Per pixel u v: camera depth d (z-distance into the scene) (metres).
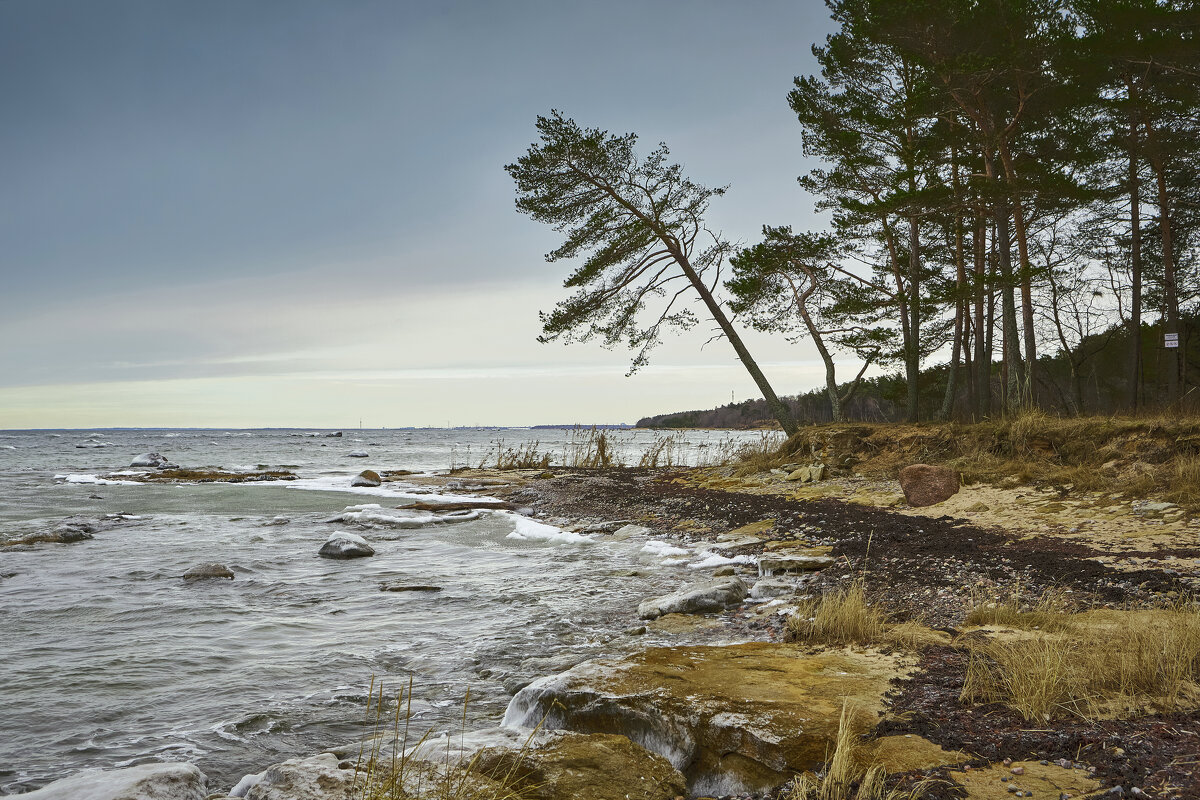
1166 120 23.05
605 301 25.36
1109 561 8.66
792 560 10.07
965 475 14.71
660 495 19.47
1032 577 8.34
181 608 8.70
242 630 7.72
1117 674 4.55
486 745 4.18
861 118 23.08
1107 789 3.24
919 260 24.67
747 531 13.30
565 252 25.00
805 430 21.80
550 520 17.06
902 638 6.04
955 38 20.27
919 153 22.38
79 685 5.98
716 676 5.04
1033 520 11.48
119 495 22.95
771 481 19.66
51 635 7.52
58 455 53.69
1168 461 12.88
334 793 3.50
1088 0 20.92
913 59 21.41
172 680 6.12
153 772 3.90
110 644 7.19
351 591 9.67
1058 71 20.53
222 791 4.16
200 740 4.91
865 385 34.56
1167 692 4.29
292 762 3.94
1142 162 24.73
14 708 5.48
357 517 16.67
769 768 3.86
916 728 4.03
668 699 4.52
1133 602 6.96
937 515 12.96
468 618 8.22
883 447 18.94
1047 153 22.83
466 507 19.34
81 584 10.06
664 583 10.05
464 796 3.38
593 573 10.84
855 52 23.47
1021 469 14.44
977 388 23.72
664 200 24.61
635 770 3.86
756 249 23.72
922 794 3.25
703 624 7.67
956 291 21.33
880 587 8.71
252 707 5.50
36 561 11.84
